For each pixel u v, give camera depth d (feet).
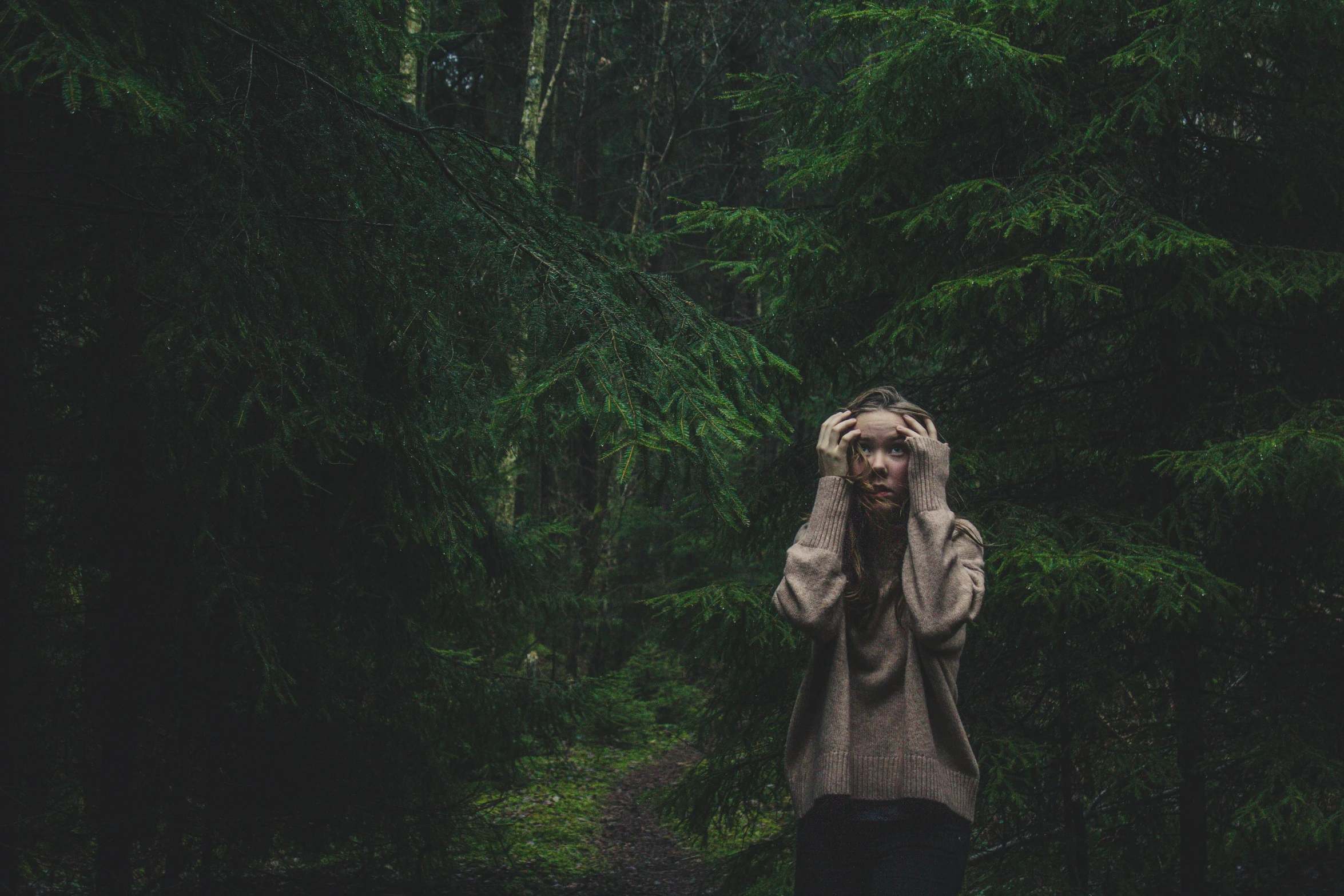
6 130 9.91
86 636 13.26
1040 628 13.51
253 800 14.89
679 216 14.85
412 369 11.05
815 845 6.42
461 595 18.98
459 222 9.80
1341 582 13.97
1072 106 13.67
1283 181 13.50
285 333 9.95
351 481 13.80
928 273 14.17
